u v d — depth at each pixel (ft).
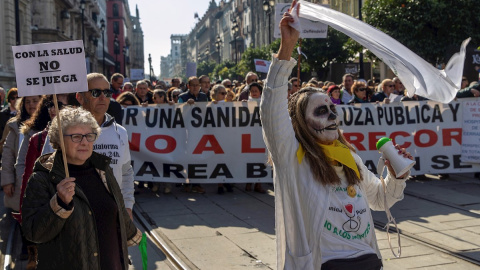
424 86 7.46
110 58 259.39
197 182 29.32
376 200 9.84
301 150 8.77
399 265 16.97
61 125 9.28
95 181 9.59
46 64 9.52
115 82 38.47
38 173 9.16
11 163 18.04
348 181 8.85
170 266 17.51
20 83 9.53
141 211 25.23
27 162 14.06
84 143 9.27
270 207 25.89
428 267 16.76
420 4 66.28
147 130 29.50
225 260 17.78
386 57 8.00
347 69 70.03
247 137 29.30
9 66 113.91
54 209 8.39
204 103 29.30
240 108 29.30
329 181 8.57
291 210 8.77
